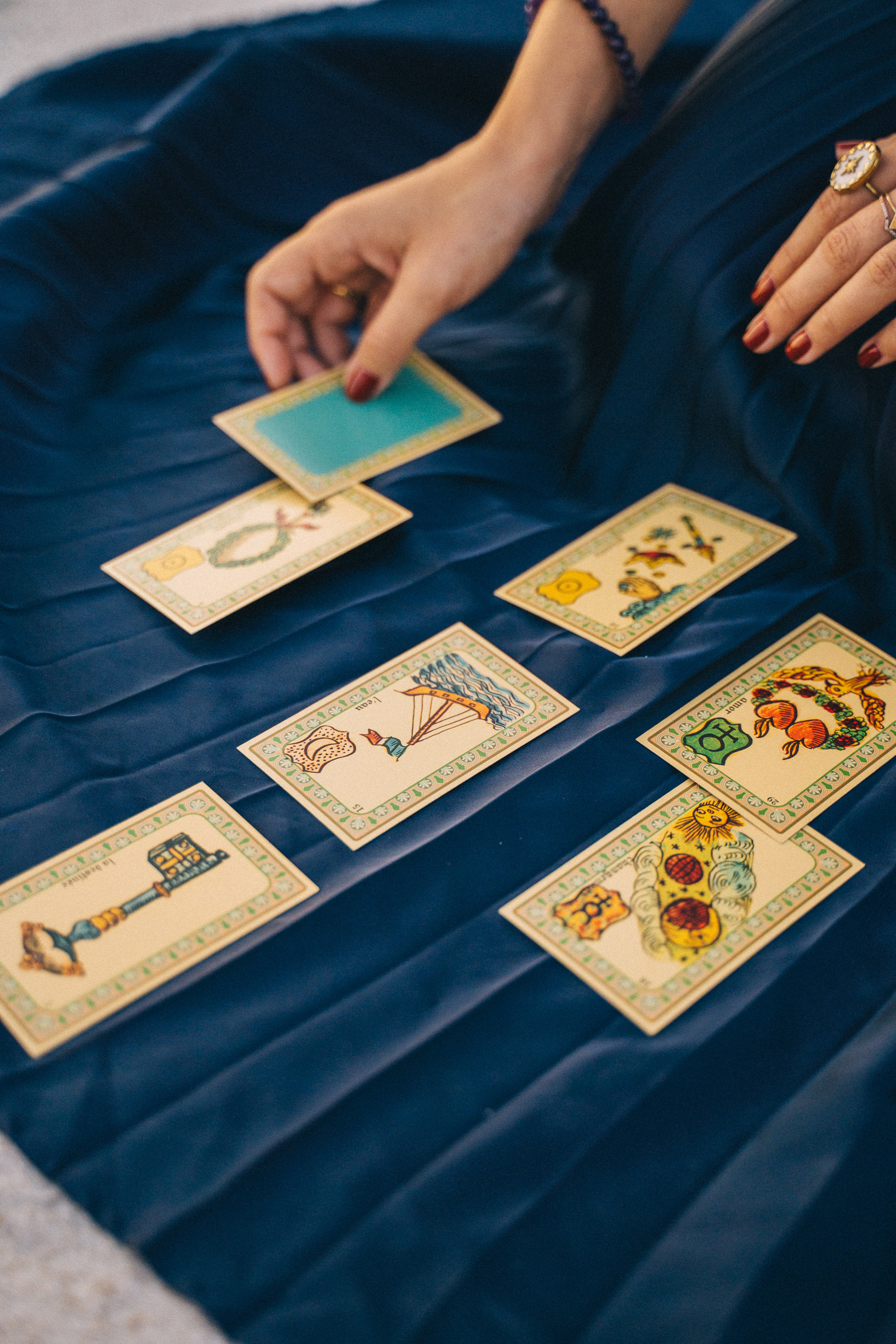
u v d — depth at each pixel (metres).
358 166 1.90
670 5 1.42
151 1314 0.76
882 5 1.33
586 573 1.27
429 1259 0.74
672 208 1.42
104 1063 0.84
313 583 1.26
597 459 1.44
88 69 2.04
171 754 1.08
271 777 1.05
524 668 1.16
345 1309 0.72
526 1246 0.75
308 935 0.93
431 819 1.02
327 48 1.92
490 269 1.46
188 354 1.61
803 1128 0.80
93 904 0.95
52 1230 0.79
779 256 1.22
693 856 0.99
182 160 1.77
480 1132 0.80
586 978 0.90
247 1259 0.74
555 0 1.42
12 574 1.27
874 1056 0.84
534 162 1.43
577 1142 0.80
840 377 1.25
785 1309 0.72
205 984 0.89
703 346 1.35
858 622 1.20
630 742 1.08
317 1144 0.80
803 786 1.04
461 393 1.53
